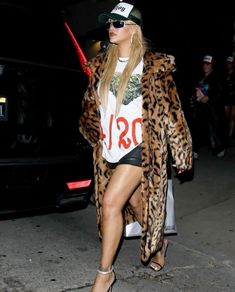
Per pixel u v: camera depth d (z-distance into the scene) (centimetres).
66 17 451
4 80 344
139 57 270
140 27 273
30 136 344
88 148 371
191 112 678
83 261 349
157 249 306
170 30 980
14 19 413
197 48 949
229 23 910
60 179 354
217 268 348
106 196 272
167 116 277
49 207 356
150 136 271
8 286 303
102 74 280
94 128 301
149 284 316
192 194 523
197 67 929
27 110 348
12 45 389
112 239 273
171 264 352
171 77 274
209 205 488
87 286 309
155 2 966
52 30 424
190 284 319
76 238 399
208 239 405
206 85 674
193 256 370
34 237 396
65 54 411
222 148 694
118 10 270
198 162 665
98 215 303
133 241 398
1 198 329
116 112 269
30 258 350
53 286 306
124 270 337
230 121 814
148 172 271
